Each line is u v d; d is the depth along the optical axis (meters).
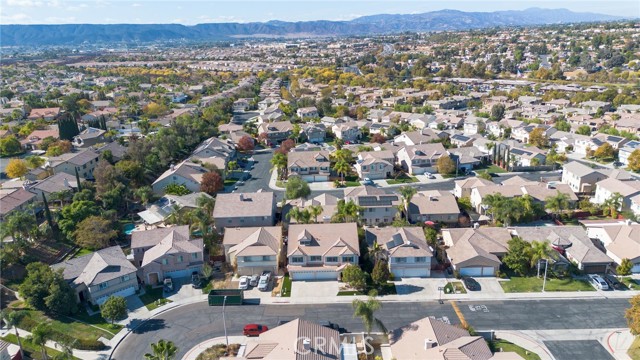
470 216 98.50
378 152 136.12
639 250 76.75
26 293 66.44
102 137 166.62
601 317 64.81
